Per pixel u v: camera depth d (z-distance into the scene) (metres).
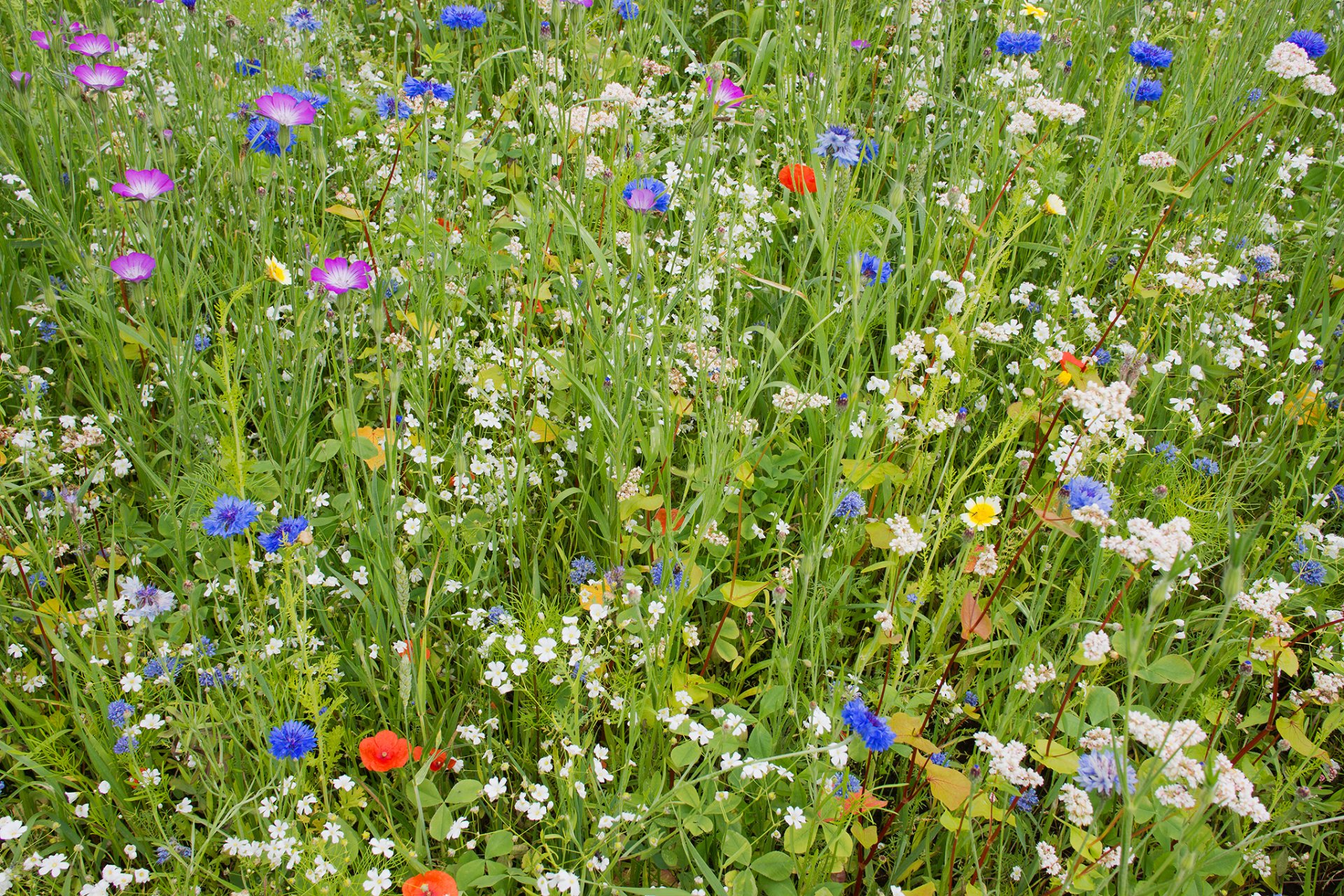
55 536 2.37
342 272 2.30
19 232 3.23
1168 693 2.41
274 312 2.82
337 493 2.75
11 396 2.81
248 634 2.00
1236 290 3.65
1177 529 1.74
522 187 3.81
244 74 3.68
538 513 2.79
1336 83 4.94
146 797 1.95
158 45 3.99
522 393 2.76
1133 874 2.05
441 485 2.66
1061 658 2.34
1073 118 3.16
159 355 2.57
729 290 2.63
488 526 2.51
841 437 2.35
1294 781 2.15
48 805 2.01
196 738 2.04
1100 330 3.25
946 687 2.21
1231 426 3.25
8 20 3.90
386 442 2.24
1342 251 3.70
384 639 2.26
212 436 2.65
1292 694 2.29
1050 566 2.63
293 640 2.12
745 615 2.61
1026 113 3.49
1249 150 4.29
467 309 3.25
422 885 1.73
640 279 2.96
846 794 1.93
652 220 3.36
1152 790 1.81
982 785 2.00
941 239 3.21
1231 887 2.15
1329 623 2.42
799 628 2.23
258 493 2.44
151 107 2.96
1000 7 4.68
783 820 2.02
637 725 2.02
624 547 2.54
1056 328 3.08
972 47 4.52
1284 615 2.58
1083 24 4.81
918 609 2.33
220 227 3.32
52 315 2.67
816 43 4.04
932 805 2.21
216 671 2.04
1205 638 2.54
